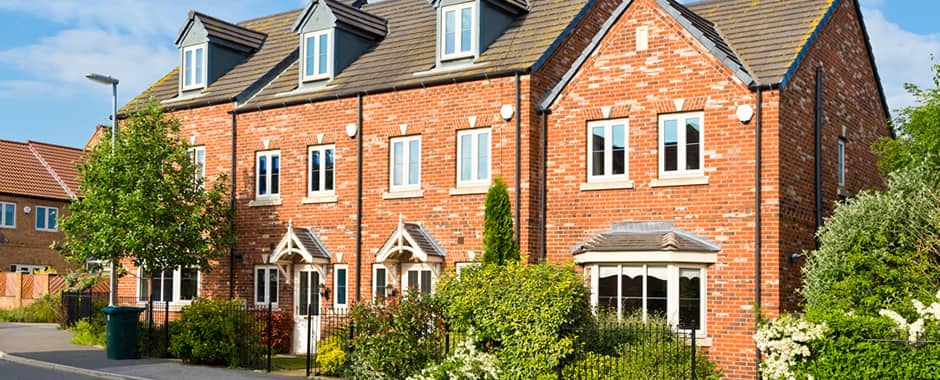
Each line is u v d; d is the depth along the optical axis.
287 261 24.69
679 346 17.17
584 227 20.67
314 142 24.75
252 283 25.64
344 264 23.97
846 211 18.08
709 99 19.36
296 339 24.58
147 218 24.02
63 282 39.19
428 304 18.45
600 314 18.45
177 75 30.03
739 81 19.03
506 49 22.73
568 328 17.31
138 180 24.22
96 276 28.33
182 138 25.86
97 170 24.31
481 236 21.69
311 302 24.47
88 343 25.67
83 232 24.88
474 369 16.98
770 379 15.75
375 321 18.31
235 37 28.55
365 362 18.25
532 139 21.22
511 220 20.81
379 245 23.33
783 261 18.59
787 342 15.55
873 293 17.28
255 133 25.97
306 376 19.47
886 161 22.20
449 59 23.19
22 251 47.34
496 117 21.62
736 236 18.80
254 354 20.97
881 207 17.75
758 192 18.59
